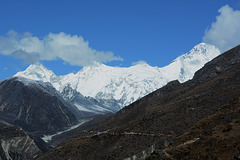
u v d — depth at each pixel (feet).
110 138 625.00
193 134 366.63
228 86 606.14
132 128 615.57
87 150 623.36
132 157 468.34
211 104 561.84
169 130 548.31
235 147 301.43
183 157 327.88
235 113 355.15
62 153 647.56
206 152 315.17
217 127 343.87
